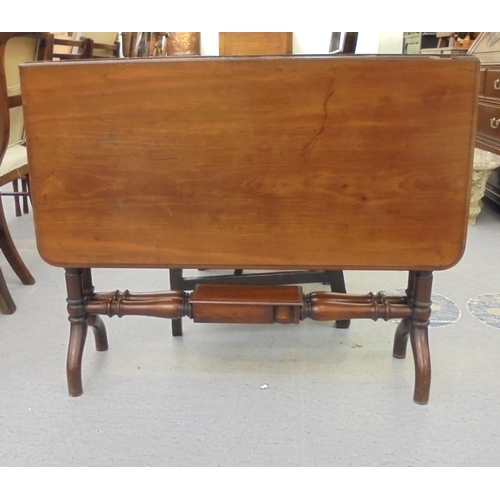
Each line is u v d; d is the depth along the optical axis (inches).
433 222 39.9
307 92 37.2
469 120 37.4
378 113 37.4
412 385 48.1
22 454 39.4
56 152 39.8
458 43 143.7
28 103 38.7
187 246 41.5
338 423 42.8
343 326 59.6
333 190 39.4
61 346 55.7
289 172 39.1
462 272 76.2
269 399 46.3
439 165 38.5
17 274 72.7
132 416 43.9
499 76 94.7
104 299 46.1
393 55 37.2
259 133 38.3
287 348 55.3
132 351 54.7
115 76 37.6
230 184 39.6
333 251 41.0
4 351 54.5
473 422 42.7
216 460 38.8
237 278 60.4
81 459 38.9
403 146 38.1
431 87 36.7
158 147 39.1
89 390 47.6
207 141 38.7
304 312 44.8
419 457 38.8
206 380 49.3
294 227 40.5
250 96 37.5
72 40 93.6
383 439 40.8
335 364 51.9
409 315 44.4
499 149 93.9
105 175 40.1
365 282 73.4
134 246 41.8
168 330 59.4
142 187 40.1
